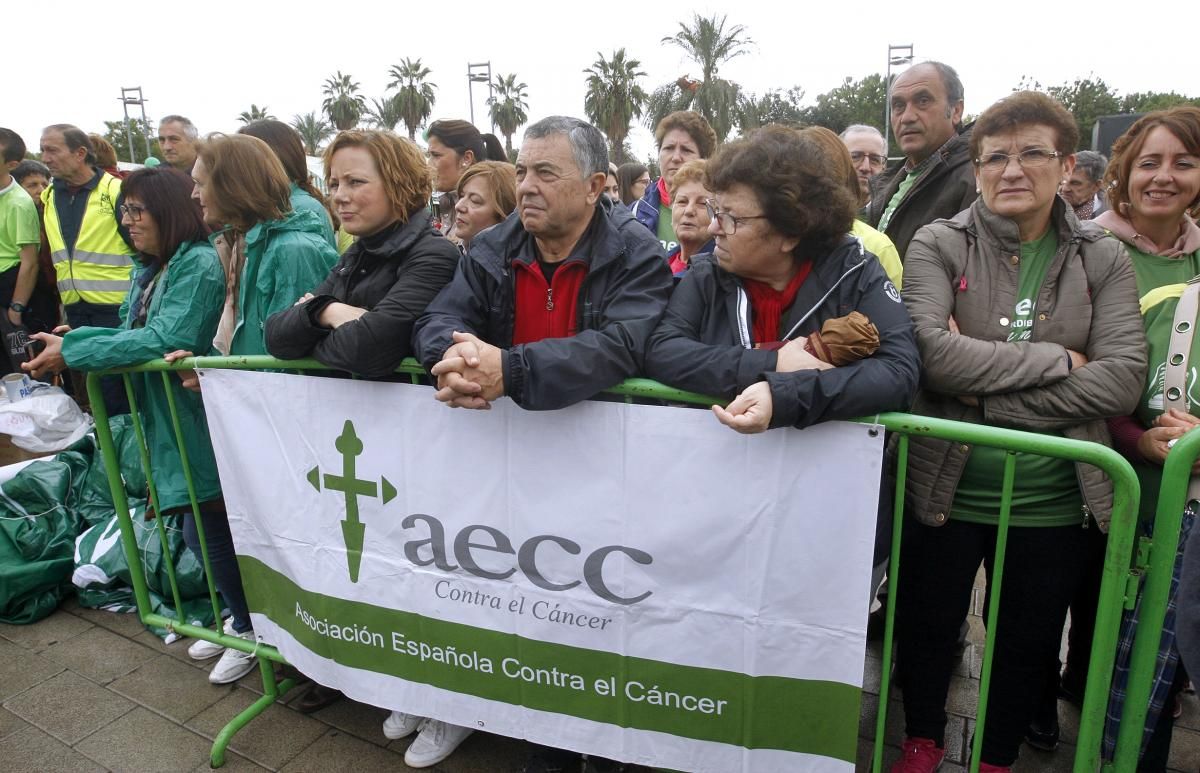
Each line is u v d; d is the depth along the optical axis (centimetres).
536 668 196
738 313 173
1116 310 170
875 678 268
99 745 242
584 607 186
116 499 264
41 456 375
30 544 323
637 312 178
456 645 205
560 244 187
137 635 305
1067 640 288
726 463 164
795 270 173
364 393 201
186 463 246
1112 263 173
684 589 175
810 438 157
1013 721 190
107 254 471
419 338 182
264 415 221
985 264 180
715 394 161
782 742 178
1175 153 195
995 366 164
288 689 257
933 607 191
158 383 250
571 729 198
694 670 180
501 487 188
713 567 171
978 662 272
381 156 202
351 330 189
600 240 186
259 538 235
